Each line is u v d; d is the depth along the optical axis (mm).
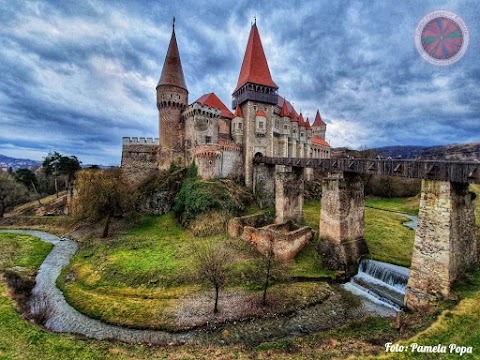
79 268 25188
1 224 45188
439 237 14805
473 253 16422
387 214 46469
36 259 28531
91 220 38625
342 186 23734
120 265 24094
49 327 16156
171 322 16531
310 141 71312
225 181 43812
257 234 26250
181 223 36844
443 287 14477
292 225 29297
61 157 51469
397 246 27297
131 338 15203
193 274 21781
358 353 11148
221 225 33000
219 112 50438
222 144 47375
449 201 14547
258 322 16375
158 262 24453
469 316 12070
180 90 51938
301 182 35281
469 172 13516
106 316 17375
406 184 69938
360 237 25188
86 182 38094
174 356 12297
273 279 21594
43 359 11750
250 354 12273
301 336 14836
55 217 47125
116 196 35688
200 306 18125
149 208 41656
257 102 51875
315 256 24672
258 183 46188
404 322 13570
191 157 46875
